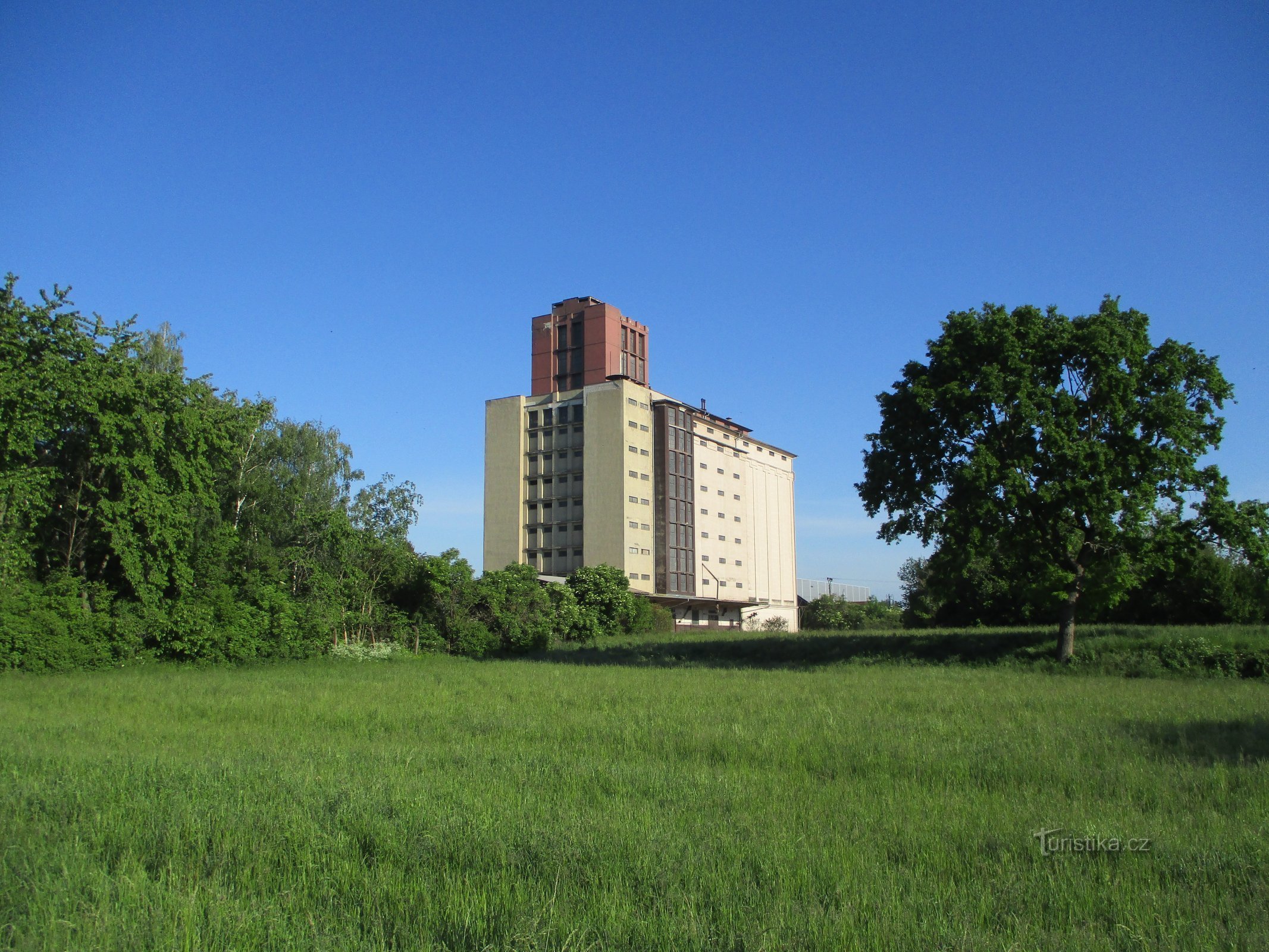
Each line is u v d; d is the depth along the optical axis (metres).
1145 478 38.12
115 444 39.47
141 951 6.37
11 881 7.71
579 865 8.30
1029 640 45.22
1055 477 38.72
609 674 37.03
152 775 12.17
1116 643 39.84
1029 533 41.00
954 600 67.00
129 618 39.28
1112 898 7.52
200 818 9.83
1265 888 7.65
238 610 43.34
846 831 9.73
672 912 7.10
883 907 7.17
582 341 97.06
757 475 111.69
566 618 69.19
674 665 47.12
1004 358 39.91
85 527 42.03
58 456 40.72
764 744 15.43
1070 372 40.28
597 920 6.94
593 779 12.45
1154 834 9.46
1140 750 14.75
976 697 25.02
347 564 51.25
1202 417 39.28
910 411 42.31
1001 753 14.48
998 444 40.56
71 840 8.95
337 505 61.59
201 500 43.44
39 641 36.09
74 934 6.64
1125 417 38.94
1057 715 20.31
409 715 20.48
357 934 6.71
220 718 20.44
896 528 43.38
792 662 48.06
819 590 139.88
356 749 15.37
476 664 45.75
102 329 40.16
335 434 68.06
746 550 107.12
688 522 96.88
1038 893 7.62
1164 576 54.44
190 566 43.44
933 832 9.65
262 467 60.50
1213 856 8.56
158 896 7.29
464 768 13.43
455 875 8.01
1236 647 36.94
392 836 9.12
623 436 90.62
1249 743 15.66
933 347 42.78
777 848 8.80
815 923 6.74
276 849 8.85
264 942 6.56
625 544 88.94
